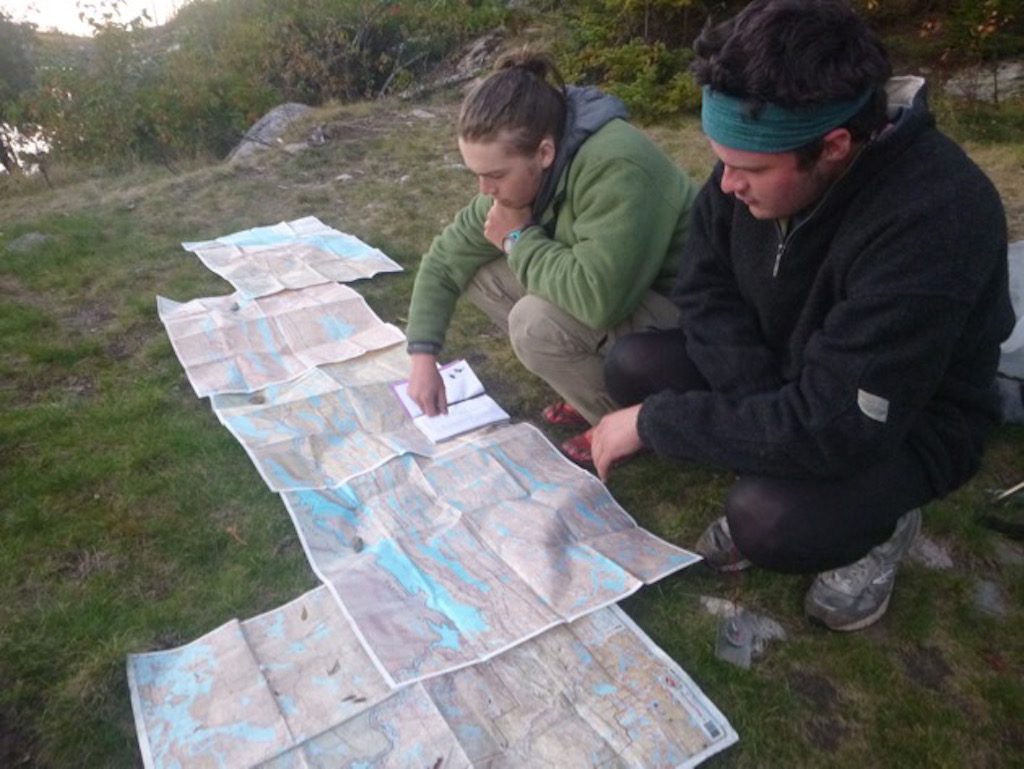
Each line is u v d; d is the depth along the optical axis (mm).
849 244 1305
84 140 7047
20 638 1744
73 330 3023
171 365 2783
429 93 7387
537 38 8188
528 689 1619
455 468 2236
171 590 1896
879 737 1596
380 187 4566
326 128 5676
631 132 1896
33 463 2289
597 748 1518
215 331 2936
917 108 1250
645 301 2078
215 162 6559
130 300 3229
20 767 1505
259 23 9727
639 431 1578
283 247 3656
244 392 2600
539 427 2508
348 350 2822
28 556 1970
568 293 1918
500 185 1906
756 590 1901
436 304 2305
